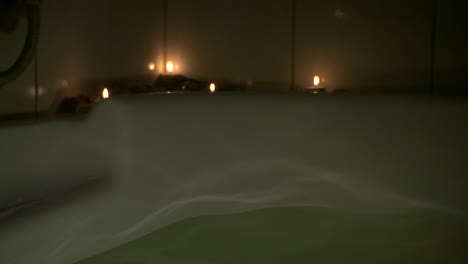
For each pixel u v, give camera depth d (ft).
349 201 4.53
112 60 7.60
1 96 5.62
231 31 8.18
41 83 6.27
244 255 3.44
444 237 3.85
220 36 8.23
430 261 3.40
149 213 3.80
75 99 6.61
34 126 3.46
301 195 4.57
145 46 8.19
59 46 6.57
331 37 7.68
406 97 4.54
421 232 3.96
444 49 7.13
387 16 7.38
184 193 4.12
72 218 2.88
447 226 4.09
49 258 2.66
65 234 2.82
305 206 4.55
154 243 3.60
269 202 4.52
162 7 8.34
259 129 4.56
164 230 3.89
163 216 3.94
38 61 6.21
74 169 3.76
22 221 2.54
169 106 4.18
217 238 3.75
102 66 7.41
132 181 3.70
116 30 7.64
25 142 3.36
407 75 7.35
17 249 2.40
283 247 3.61
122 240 3.50
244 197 4.43
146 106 4.03
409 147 4.43
